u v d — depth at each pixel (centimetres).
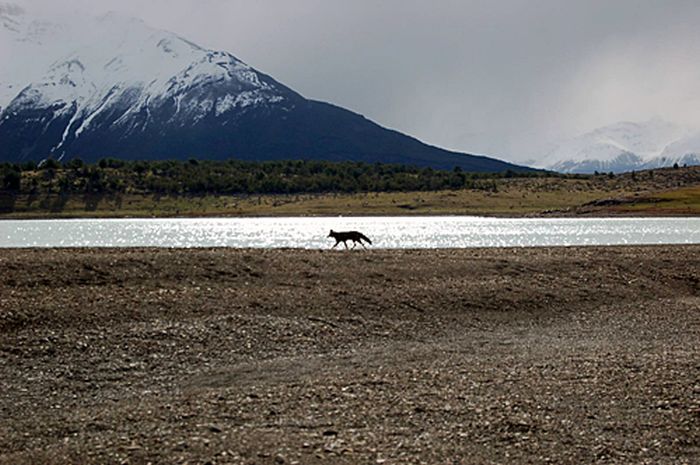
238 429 1959
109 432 1961
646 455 1797
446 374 2611
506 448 1834
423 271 4544
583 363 2781
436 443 1859
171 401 2283
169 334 3073
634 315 3972
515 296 4138
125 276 4038
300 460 1720
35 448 1856
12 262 4116
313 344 3128
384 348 3127
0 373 2570
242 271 4316
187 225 19012
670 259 5344
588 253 5619
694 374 2542
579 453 1806
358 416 2081
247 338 3120
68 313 3209
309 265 4556
